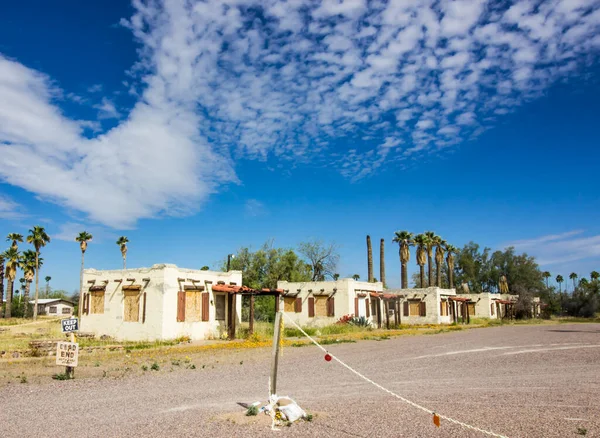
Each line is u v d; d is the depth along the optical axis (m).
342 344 24.41
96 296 28.25
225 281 29.23
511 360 17.03
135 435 7.46
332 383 12.63
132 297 26.41
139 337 25.53
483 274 84.94
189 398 10.59
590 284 78.88
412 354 19.34
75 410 9.34
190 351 21.03
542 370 14.56
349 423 8.12
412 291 50.16
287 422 8.12
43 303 73.31
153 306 25.30
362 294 39.12
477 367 15.38
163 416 8.77
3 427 8.02
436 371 14.61
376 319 43.62
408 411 9.02
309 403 9.96
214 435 7.44
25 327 37.84
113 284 27.31
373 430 7.68
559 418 8.36
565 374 13.72
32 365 16.50
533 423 8.02
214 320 28.16
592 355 18.08
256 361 17.53
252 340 25.73
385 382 12.66
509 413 8.76
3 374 14.20
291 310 39.19
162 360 17.78
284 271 49.56
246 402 10.09
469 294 60.91
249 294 28.25
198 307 27.17
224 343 24.47
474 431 7.55
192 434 7.50
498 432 7.49
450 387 11.76
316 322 37.94
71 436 7.44
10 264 59.19
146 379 13.41
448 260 70.00
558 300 80.75
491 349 20.98
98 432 7.66
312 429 7.77
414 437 7.29
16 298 78.19
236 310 29.73
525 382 12.40
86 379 13.39
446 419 8.30
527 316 66.62
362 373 14.37
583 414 8.66
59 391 11.48
